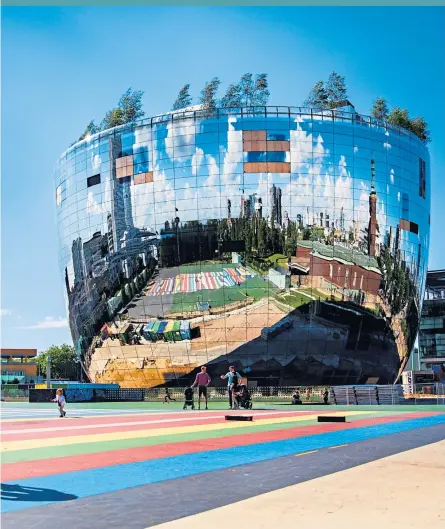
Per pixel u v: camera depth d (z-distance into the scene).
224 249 56.69
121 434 15.91
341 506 6.40
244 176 56.84
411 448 11.77
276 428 17.22
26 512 6.37
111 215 61.22
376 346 60.00
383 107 70.44
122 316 60.59
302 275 56.16
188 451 11.70
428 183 67.19
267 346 56.41
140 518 6.03
